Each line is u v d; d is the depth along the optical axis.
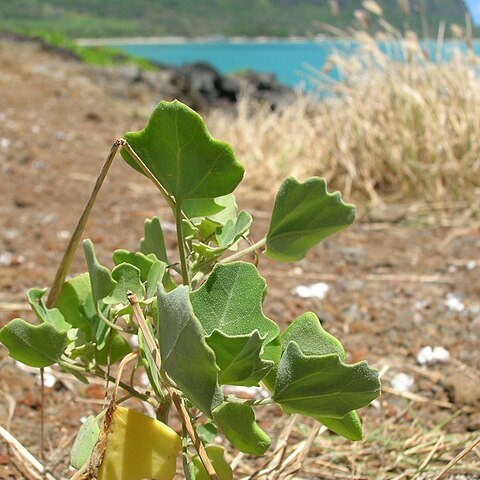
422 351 0.47
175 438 0.19
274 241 0.21
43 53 2.78
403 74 0.98
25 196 0.87
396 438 0.38
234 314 0.19
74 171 1.02
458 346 0.49
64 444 0.35
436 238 0.76
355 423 0.20
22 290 0.57
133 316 0.22
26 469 0.32
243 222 0.21
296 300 0.57
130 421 0.19
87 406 0.40
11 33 3.24
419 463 0.35
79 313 0.22
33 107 1.54
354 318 0.54
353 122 0.96
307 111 1.16
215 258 0.21
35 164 1.04
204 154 0.18
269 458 0.30
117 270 0.20
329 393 0.18
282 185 0.20
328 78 1.05
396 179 0.91
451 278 0.63
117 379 0.19
